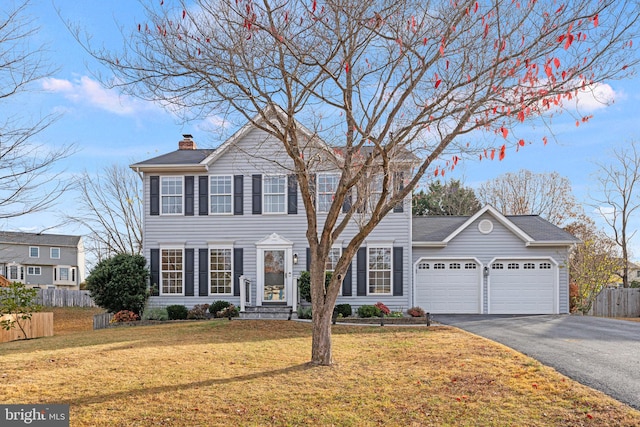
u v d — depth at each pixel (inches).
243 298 798.5
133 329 668.1
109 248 1368.1
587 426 253.4
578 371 356.8
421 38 365.7
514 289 858.1
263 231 836.6
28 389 323.0
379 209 381.4
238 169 840.3
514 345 475.5
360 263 829.8
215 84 377.1
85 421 267.9
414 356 426.9
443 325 661.3
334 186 821.9
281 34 355.6
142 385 333.7
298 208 836.0
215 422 268.7
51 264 2122.3
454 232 861.8
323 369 377.7
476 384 329.1
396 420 270.5
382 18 345.4
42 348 498.0
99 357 427.5
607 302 1016.9
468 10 323.9
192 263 839.1
